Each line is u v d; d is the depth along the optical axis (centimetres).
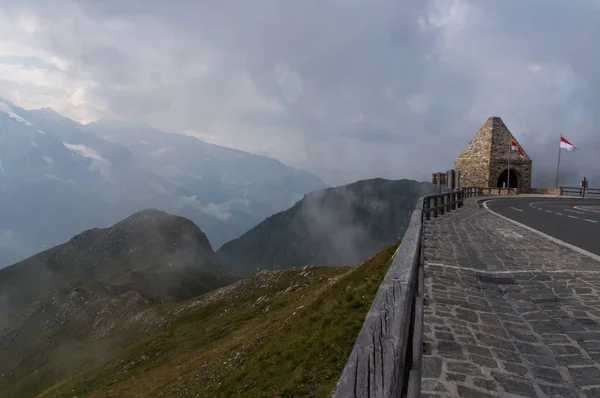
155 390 2014
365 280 1317
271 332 1612
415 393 194
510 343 550
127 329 6844
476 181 5762
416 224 588
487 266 1007
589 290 798
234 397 894
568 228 1728
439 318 642
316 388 687
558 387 435
